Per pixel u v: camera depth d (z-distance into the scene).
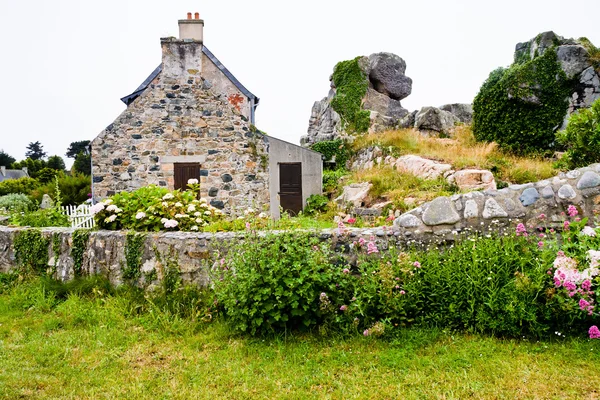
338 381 3.29
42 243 6.09
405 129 18.14
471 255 4.05
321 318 4.14
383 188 11.52
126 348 4.04
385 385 3.19
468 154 13.05
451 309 3.87
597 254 3.46
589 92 13.82
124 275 5.36
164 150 11.47
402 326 3.98
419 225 4.58
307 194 14.47
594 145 7.96
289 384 3.29
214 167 11.51
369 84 21.36
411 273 4.07
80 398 3.16
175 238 5.16
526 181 10.73
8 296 5.70
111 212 5.88
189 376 3.47
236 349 3.92
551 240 4.22
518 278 3.64
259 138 11.59
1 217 7.86
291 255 4.12
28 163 52.06
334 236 4.69
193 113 11.52
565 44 14.69
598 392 2.91
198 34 13.86
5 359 3.82
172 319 4.56
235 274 4.33
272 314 3.99
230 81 14.43
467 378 3.18
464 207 4.55
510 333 3.73
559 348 3.47
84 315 4.83
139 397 3.15
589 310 3.38
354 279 4.25
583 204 4.36
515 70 14.42
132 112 11.45
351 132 19.30
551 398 2.88
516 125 14.41
